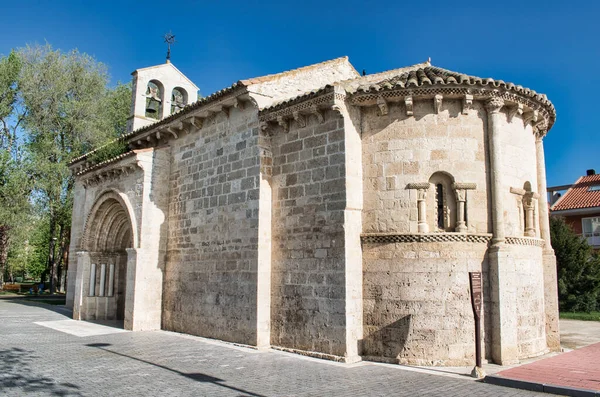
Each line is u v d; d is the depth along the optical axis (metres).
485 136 13.55
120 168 20.19
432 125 13.48
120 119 39.84
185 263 18.02
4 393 9.23
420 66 16.70
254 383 10.26
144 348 14.42
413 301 12.80
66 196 34.50
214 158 17.25
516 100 13.78
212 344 15.16
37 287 43.78
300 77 16.88
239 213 15.83
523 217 14.74
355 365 12.29
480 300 11.41
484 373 11.15
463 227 13.04
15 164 34.00
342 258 13.11
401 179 13.42
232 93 15.91
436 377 11.05
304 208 14.34
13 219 32.62
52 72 34.47
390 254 13.19
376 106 13.88
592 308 28.84
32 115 34.38
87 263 22.16
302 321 13.88
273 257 15.03
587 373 11.24
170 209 19.28
